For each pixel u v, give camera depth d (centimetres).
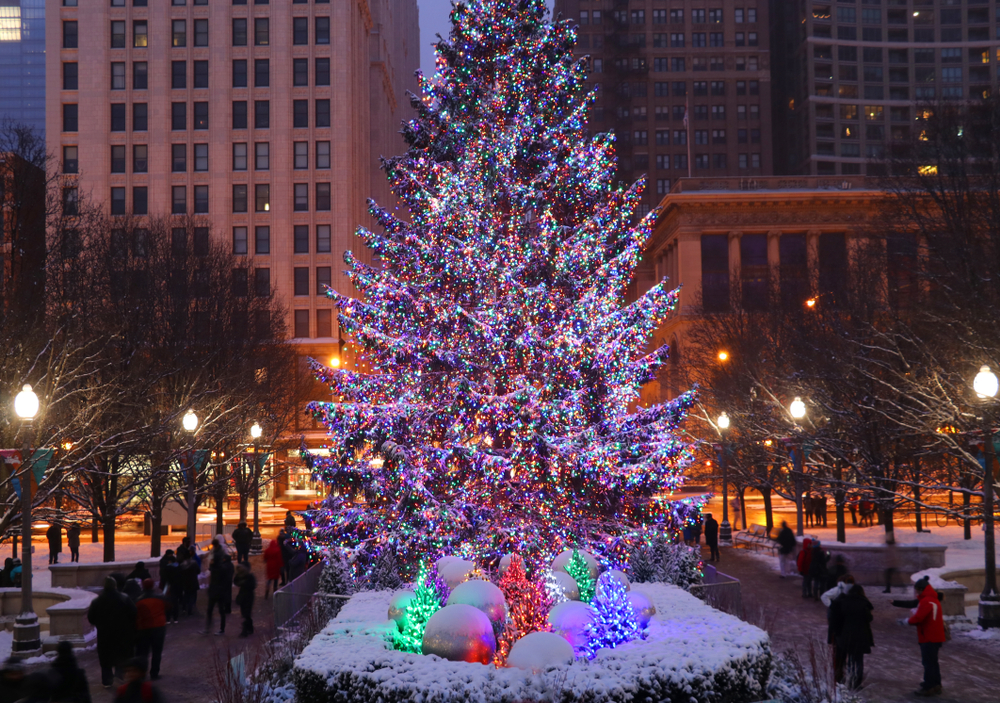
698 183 9381
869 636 1477
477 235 1950
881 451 3316
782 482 4441
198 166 8156
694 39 14375
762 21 14375
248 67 8238
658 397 7450
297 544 2036
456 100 2158
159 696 1020
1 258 3478
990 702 1421
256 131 8206
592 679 1101
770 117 14362
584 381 1891
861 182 9262
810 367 3791
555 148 2108
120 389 3033
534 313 1906
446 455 1733
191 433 3203
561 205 2112
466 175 2034
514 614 1359
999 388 2488
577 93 2269
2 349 2608
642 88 14350
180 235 5200
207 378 3850
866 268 3875
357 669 1148
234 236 8125
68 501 3584
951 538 3491
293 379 5425
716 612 1561
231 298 4416
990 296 2748
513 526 1706
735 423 4462
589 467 1691
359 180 8919
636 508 1772
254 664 1479
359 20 9206
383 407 1906
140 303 3634
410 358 1961
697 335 5959
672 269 9700
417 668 1139
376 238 2056
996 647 1819
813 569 2505
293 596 2044
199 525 4881
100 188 8038
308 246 8144
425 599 1384
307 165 8225
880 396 3212
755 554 3731
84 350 2997
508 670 1125
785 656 1511
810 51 14400
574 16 14425
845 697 1256
